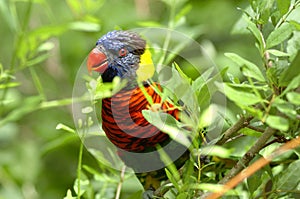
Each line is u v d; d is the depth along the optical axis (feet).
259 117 13.44
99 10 34.24
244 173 15.39
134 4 36.70
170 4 23.82
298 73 13.53
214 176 19.27
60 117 35.12
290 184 16.60
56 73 36.83
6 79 23.38
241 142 19.81
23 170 29.68
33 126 35.78
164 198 18.34
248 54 33.76
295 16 17.80
